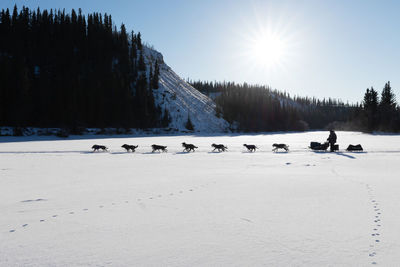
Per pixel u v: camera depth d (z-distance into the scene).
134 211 5.30
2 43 84.50
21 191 7.17
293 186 7.76
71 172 10.62
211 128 98.75
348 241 3.71
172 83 126.88
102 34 108.31
